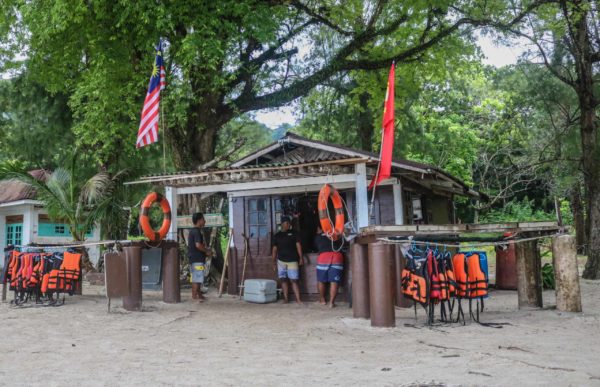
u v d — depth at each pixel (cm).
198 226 1184
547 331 703
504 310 921
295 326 801
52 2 1295
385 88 1916
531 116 2502
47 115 1931
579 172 1938
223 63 1409
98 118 1462
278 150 1241
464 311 926
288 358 562
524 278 928
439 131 2697
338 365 521
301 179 1114
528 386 419
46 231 1945
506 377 450
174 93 1345
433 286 748
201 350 617
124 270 960
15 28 1553
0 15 1480
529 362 510
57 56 1523
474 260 789
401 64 1822
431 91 2380
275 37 1412
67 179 1652
